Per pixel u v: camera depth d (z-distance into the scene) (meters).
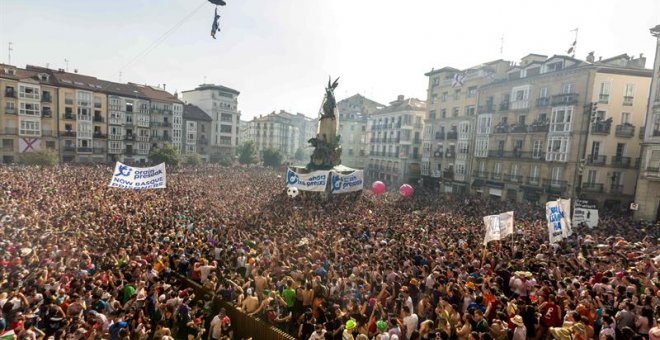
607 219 32.56
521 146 50.50
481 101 58.16
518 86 51.56
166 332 9.08
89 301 10.55
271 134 131.12
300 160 140.50
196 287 12.94
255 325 10.83
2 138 61.00
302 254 15.27
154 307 11.05
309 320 10.15
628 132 42.00
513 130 51.31
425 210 34.22
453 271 13.03
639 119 42.53
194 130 93.19
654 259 14.27
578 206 25.33
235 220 23.70
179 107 87.75
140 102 80.00
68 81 69.38
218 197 34.09
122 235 17.17
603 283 11.71
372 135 91.31
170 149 69.00
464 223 26.30
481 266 14.52
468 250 16.64
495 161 54.47
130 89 80.62
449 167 65.00
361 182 37.91
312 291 11.33
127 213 23.53
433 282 11.88
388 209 33.28
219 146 99.19
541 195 46.62
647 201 35.16
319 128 45.44
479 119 57.94
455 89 65.31
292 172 32.78
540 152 47.56
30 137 63.75
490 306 9.73
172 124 86.62
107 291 11.59
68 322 9.46
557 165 45.16
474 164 59.06
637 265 13.52
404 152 80.25
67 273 12.55
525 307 9.82
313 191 35.91
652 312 8.95
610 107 42.28
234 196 35.16
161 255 14.82
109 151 75.31
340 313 10.17
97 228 18.55
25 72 65.06
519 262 14.46
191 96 103.88
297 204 32.41
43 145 65.62
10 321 9.42
